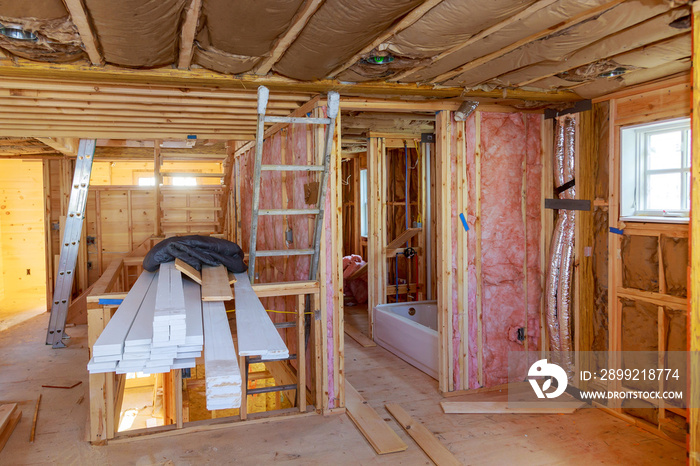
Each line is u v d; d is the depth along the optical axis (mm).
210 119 4199
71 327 6391
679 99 3021
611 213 3525
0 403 3771
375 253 5809
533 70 2893
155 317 1825
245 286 3123
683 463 2855
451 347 3910
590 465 2846
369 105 3557
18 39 2246
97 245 7348
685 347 3023
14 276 8711
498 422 3422
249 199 6086
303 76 2969
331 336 3543
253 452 2963
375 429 3221
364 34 2289
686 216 3090
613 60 2730
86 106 3496
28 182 8734
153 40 2283
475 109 3775
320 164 3434
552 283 3955
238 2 1984
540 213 4102
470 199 3922
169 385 5812
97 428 3059
